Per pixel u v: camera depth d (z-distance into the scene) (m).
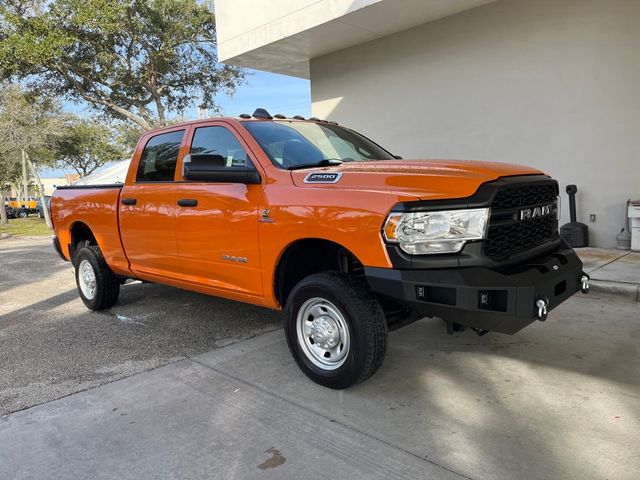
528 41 8.41
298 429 3.14
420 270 3.09
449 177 3.25
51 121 27.89
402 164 3.78
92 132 35.69
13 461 2.88
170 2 19.45
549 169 8.48
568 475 2.59
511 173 3.48
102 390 3.82
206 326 5.39
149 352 4.64
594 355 4.18
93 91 21.73
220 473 2.71
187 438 3.08
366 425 3.16
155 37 20.38
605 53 7.72
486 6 8.79
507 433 3.02
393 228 3.13
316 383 3.77
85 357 4.56
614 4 7.55
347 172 3.62
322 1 9.46
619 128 7.75
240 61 12.27
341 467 2.73
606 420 3.12
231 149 4.39
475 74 9.12
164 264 5.05
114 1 17.97
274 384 3.82
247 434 3.10
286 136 4.45
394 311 3.66
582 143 8.10
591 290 6.00
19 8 18.38
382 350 3.43
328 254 4.13
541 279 3.24
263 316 5.70
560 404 3.35
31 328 5.59
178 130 4.98
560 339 4.57
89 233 6.47
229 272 4.30
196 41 21.25
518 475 2.61
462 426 3.11
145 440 3.07
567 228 8.09
